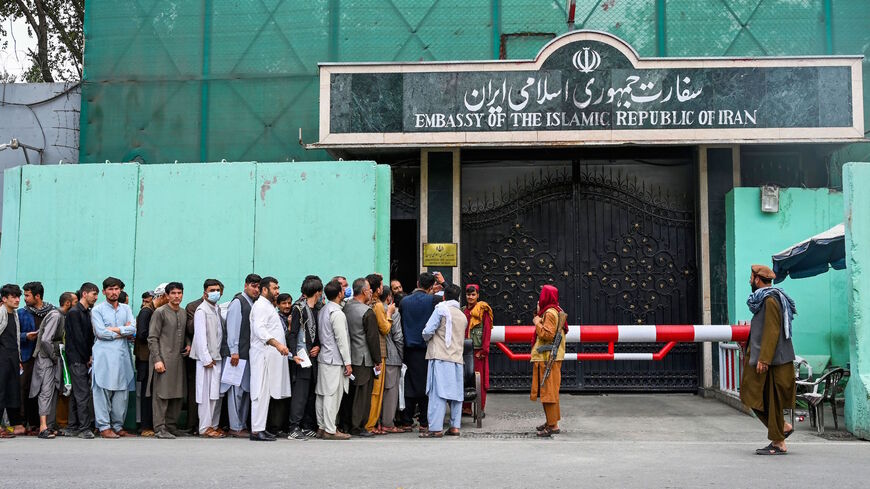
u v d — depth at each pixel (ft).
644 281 41.78
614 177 43.42
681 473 21.39
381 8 43.09
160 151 43.24
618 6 42.32
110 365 29.60
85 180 35.04
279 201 34.24
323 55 43.04
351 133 38.01
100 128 43.68
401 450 25.89
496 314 42.06
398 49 42.78
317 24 43.19
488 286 42.22
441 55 42.63
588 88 37.55
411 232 43.27
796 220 38.93
